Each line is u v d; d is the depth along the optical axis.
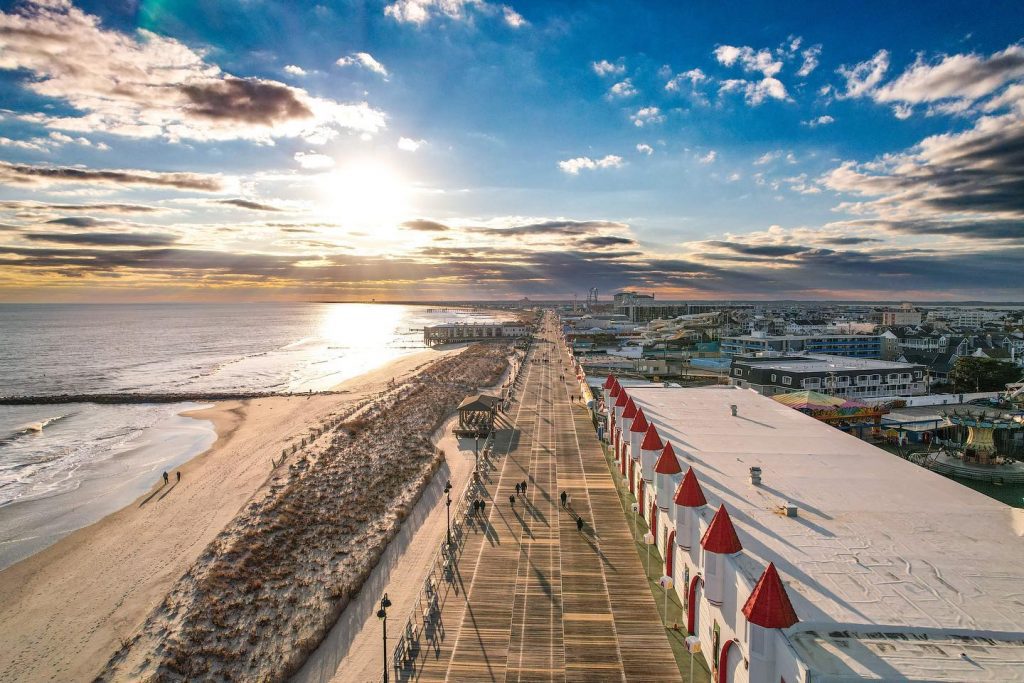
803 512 28.05
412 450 72.69
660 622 31.41
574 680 27.14
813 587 21.06
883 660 16.97
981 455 53.66
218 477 66.44
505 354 184.62
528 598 34.16
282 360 195.38
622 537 42.16
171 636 35.06
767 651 18.28
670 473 32.84
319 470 64.25
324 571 42.25
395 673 28.12
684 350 166.00
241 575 41.44
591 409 84.75
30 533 52.25
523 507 48.44
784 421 47.41
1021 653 17.36
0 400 116.31
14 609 39.41
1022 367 121.12
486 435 76.44
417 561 44.06
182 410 109.69
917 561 23.03
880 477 33.28
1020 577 21.77
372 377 150.00
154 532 51.19
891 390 94.44
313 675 31.69
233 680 31.08
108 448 82.69
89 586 42.16
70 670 32.78
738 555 23.17
